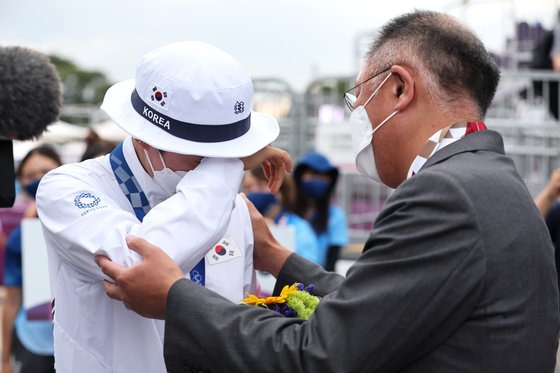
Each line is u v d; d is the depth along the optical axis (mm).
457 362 1834
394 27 2115
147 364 2205
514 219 1868
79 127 12188
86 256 2082
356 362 1811
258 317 1927
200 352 1915
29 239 4309
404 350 1818
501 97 7105
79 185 2168
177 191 2119
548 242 1946
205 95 2070
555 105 6938
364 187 7133
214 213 2074
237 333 1893
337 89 7227
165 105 2082
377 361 1816
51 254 2248
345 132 7109
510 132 6727
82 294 2178
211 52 2131
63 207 2127
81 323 2184
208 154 2078
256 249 2531
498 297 1823
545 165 6680
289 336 1876
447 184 1853
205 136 2100
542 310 1883
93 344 2184
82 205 2117
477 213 1831
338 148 7148
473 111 2039
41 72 2488
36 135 2529
